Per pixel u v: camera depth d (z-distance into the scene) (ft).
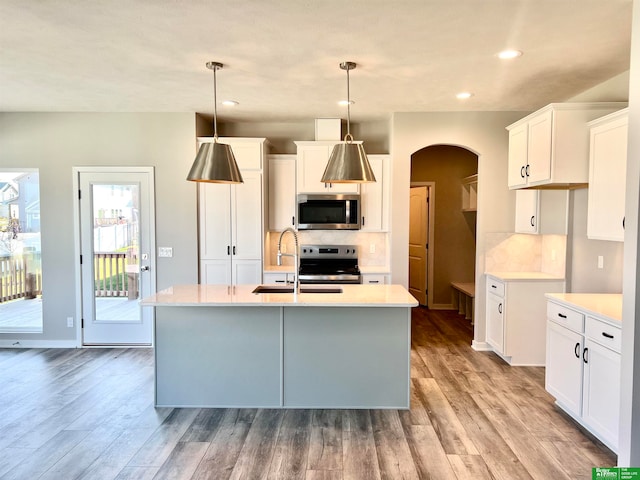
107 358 13.92
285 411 10.13
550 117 10.76
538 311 13.16
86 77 11.14
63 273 15.08
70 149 14.87
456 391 11.30
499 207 14.75
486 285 14.78
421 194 21.74
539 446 8.53
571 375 9.47
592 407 8.69
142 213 15.02
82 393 11.10
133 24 8.06
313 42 8.89
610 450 8.36
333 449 8.41
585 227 11.95
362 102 13.61
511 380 12.07
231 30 8.32
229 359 10.25
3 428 9.26
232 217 15.31
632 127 7.07
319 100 13.35
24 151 14.88
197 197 15.11
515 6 7.37
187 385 10.30
